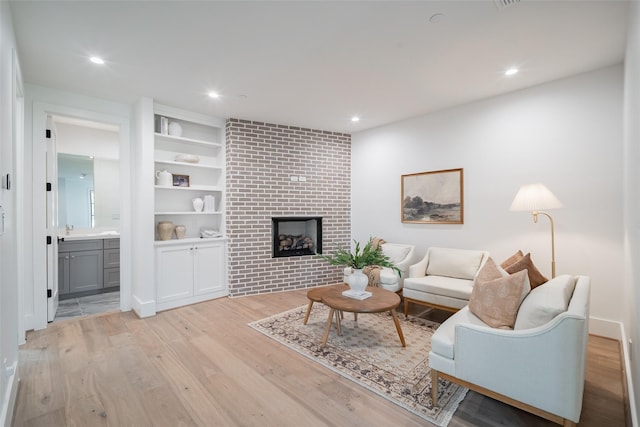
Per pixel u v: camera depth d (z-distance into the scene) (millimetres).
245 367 2408
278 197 4668
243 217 4379
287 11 2043
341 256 3016
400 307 3938
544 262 3289
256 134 4500
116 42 2398
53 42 2381
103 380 2230
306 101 3730
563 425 1572
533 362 1621
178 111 3982
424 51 2584
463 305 3078
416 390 2098
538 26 2232
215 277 4250
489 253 3682
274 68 2873
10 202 1921
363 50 2564
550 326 1576
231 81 3152
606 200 2918
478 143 3777
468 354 1815
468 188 3877
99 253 4574
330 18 2127
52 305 3393
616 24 2205
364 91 3447
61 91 3324
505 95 3547
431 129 4230
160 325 3277
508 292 2074
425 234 4344
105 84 3191
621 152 2838
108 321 3400
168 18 2105
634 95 1839
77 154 4688
